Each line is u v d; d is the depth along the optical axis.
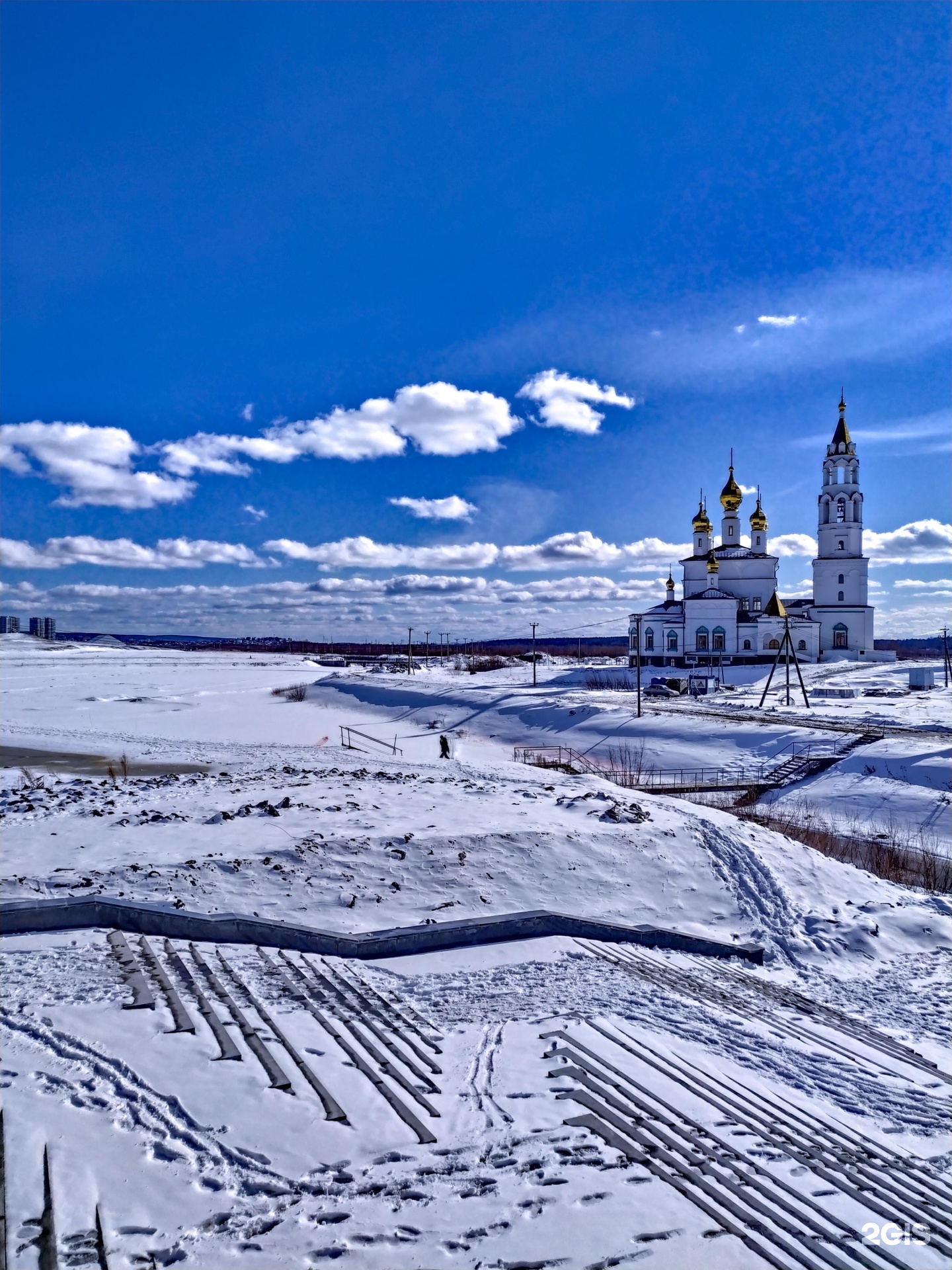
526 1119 7.76
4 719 57.19
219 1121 7.16
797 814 32.84
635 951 15.26
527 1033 10.36
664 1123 8.00
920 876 24.84
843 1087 10.03
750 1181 7.02
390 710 71.00
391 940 13.87
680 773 40.69
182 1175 6.32
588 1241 5.79
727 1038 11.14
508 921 14.99
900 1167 7.94
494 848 18.02
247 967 11.91
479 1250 5.61
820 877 19.62
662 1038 10.68
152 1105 7.25
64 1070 7.68
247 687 98.38
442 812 20.72
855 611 98.06
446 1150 7.03
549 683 81.81
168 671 129.88
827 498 99.31
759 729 45.81
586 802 22.19
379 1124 7.42
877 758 38.31
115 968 10.82
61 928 12.57
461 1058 9.33
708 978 14.26
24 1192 5.88
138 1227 5.65
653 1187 6.64
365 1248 5.59
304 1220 5.88
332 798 22.22
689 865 19.02
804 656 94.56
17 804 21.25
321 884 15.89
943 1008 14.34
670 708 56.56
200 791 23.88
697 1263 5.66
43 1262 5.20
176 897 14.65
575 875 17.80
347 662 171.50
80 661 155.38
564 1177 6.66
